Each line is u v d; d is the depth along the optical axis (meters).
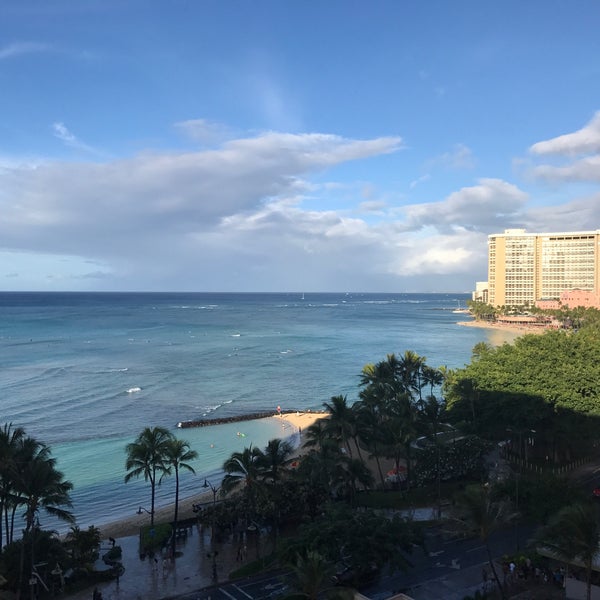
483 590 41.50
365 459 82.25
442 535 53.03
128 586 46.69
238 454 54.66
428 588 42.47
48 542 48.47
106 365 176.00
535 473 70.50
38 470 45.00
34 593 44.69
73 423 107.69
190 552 53.69
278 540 54.19
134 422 109.62
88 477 80.06
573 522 35.28
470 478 70.69
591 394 73.19
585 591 39.56
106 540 57.28
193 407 122.94
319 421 69.62
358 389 143.25
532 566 44.09
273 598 42.97
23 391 135.12
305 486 57.91
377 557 40.62
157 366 175.50
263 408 123.31
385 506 61.56
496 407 73.50
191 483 78.81
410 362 102.25
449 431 77.50
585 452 76.19
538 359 80.88
